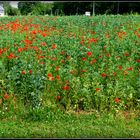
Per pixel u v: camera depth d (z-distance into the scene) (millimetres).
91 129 11477
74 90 12812
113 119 12125
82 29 20703
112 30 20094
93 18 24859
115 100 12523
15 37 17891
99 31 19766
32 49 15375
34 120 12109
